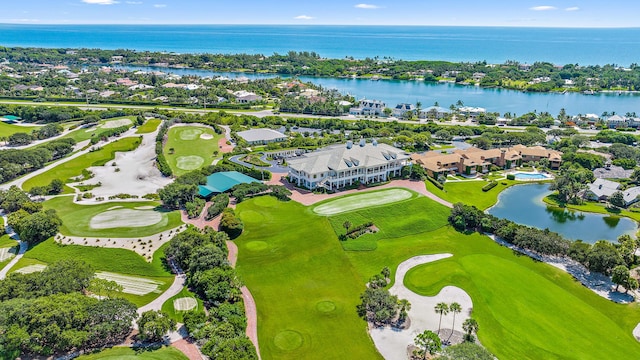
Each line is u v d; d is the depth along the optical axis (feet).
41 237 451.12
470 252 444.55
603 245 407.64
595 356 302.25
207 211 521.24
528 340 317.22
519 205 575.38
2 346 268.62
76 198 567.18
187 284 381.60
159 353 290.97
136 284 382.42
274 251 437.58
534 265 420.77
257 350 304.50
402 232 484.33
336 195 568.82
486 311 350.23
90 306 302.86
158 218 505.66
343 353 303.07
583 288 382.83
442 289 380.37
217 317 318.65
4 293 317.42
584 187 584.40
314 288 380.37
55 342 281.54
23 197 527.81
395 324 334.44
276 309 351.05
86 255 425.69
